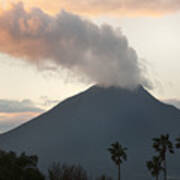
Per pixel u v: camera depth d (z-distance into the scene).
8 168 135.75
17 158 141.25
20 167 137.38
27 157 142.00
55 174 129.62
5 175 133.25
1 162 136.75
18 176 136.38
